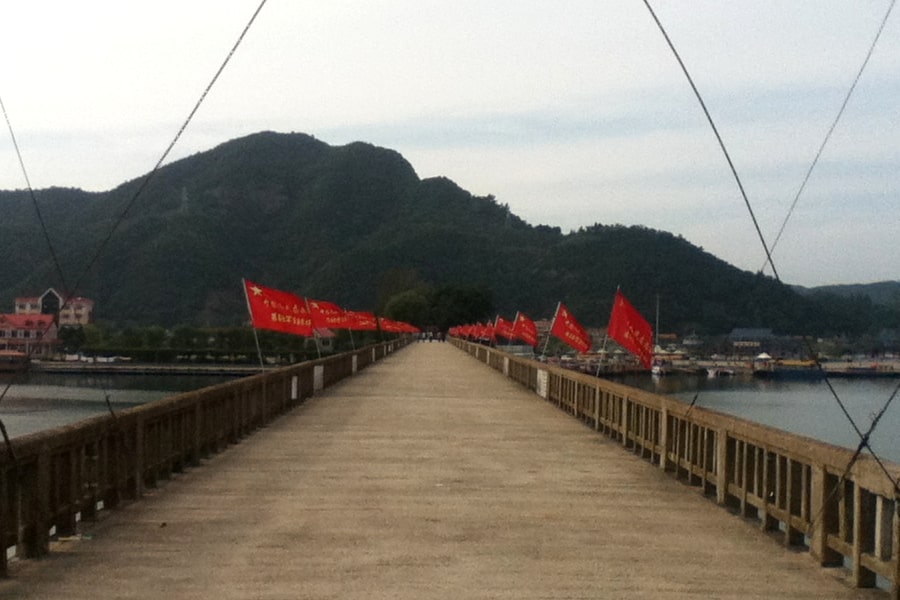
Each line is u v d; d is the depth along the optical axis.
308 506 9.41
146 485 10.15
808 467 7.58
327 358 28.27
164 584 6.45
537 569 7.05
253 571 6.83
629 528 8.61
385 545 7.74
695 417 10.84
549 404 23.11
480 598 6.24
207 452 12.94
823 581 6.80
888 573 6.07
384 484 10.84
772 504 8.37
